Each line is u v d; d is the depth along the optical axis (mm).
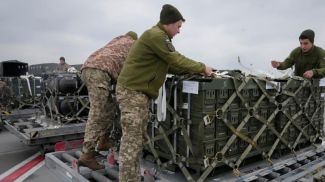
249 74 3168
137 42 2615
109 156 3330
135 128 2564
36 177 4602
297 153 3707
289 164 3338
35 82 7922
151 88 2600
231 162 2891
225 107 2736
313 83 3816
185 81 2678
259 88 3080
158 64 2586
